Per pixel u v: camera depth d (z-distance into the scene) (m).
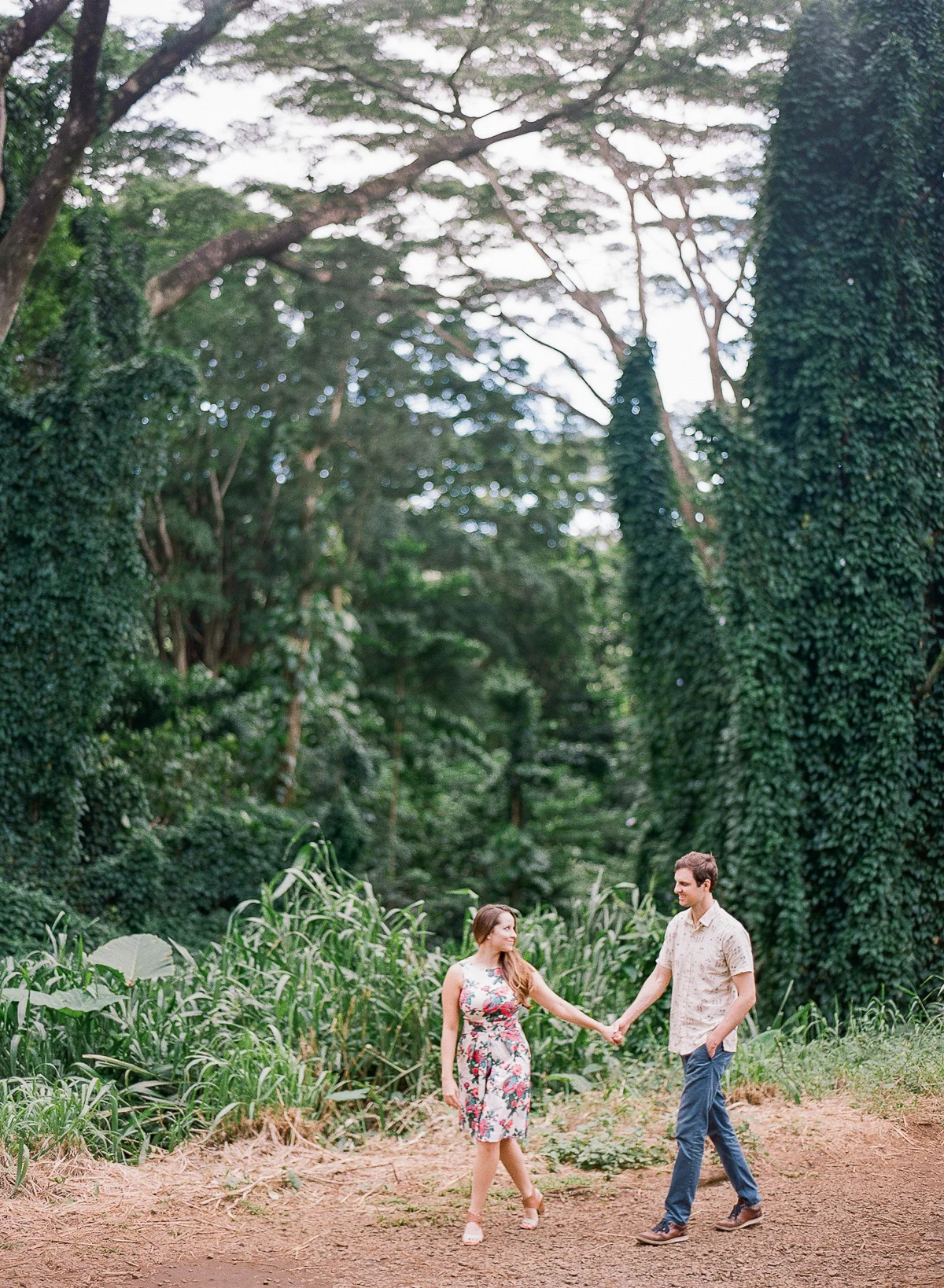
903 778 13.24
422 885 27.55
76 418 17.00
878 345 14.28
